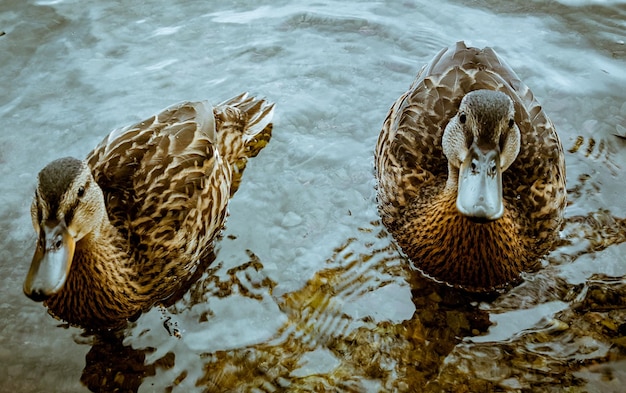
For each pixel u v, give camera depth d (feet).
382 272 2.23
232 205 2.42
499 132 1.95
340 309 2.13
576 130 2.59
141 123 2.33
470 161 1.94
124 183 2.16
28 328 2.10
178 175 2.23
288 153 2.57
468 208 1.88
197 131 2.33
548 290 2.15
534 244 2.18
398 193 2.27
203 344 2.06
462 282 2.16
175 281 2.23
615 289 2.13
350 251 2.28
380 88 2.78
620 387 1.91
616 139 2.56
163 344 2.07
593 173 2.46
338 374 1.97
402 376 1.96
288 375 1.98
